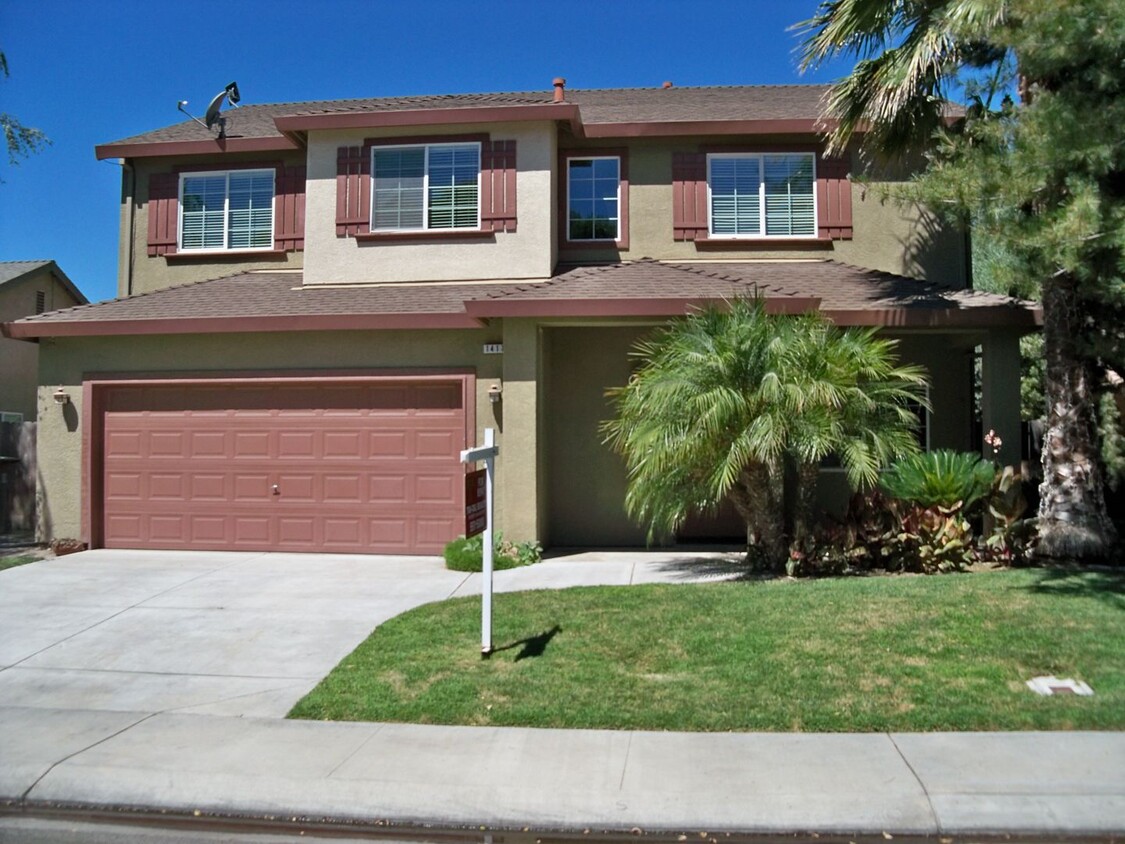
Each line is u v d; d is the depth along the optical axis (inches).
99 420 529.3
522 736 238.7
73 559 491.5
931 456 426.3
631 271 522.9
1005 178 347.6
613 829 197.3
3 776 222.4
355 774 217.8
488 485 300.8
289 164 617.9
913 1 430.0
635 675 275.3
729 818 195.5
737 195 585.3
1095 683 256.4
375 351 504.7
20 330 515.2
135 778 219.1
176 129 667.4
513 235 553.9
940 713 240.4
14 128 605.0
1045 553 418.6
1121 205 337.4
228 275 614.5
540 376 490.9
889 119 456.1
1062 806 194.5
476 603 366.3
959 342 532.1
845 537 416.8
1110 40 320.2
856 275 537.6
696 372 395.2
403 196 565.0
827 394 379.9
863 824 192.9
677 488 418.6
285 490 514.3
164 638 335.9
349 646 323.3
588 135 573.0
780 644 293.9
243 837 200.2
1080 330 420.2
